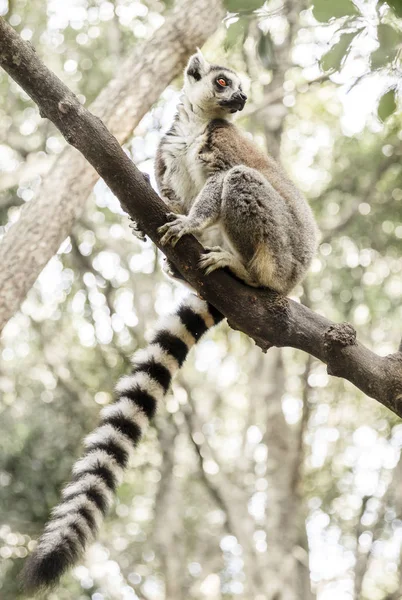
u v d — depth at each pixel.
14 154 14.98
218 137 7.39
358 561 12.84
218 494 13.11
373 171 15.38
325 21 5.23
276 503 12.78
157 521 13.68
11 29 5.25
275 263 6.84
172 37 9.87
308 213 7.65
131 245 15.38
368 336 15.25
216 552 14.74
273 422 13.38
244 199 6.79
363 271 15.52
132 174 5.50
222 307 5.68
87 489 6.06
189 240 5.73
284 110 14.08
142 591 13.77
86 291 15.62
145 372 6.92
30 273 8.40
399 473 13.59
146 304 14.12
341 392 15.43
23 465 13.23
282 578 12.02
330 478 15.60
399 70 5.39
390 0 4.98
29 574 5.43
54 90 5.34
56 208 8.73
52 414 14.13
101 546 14.12
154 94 9.75
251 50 11.81
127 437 6.54
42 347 15.49
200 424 13.55
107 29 14.93
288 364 15.15
